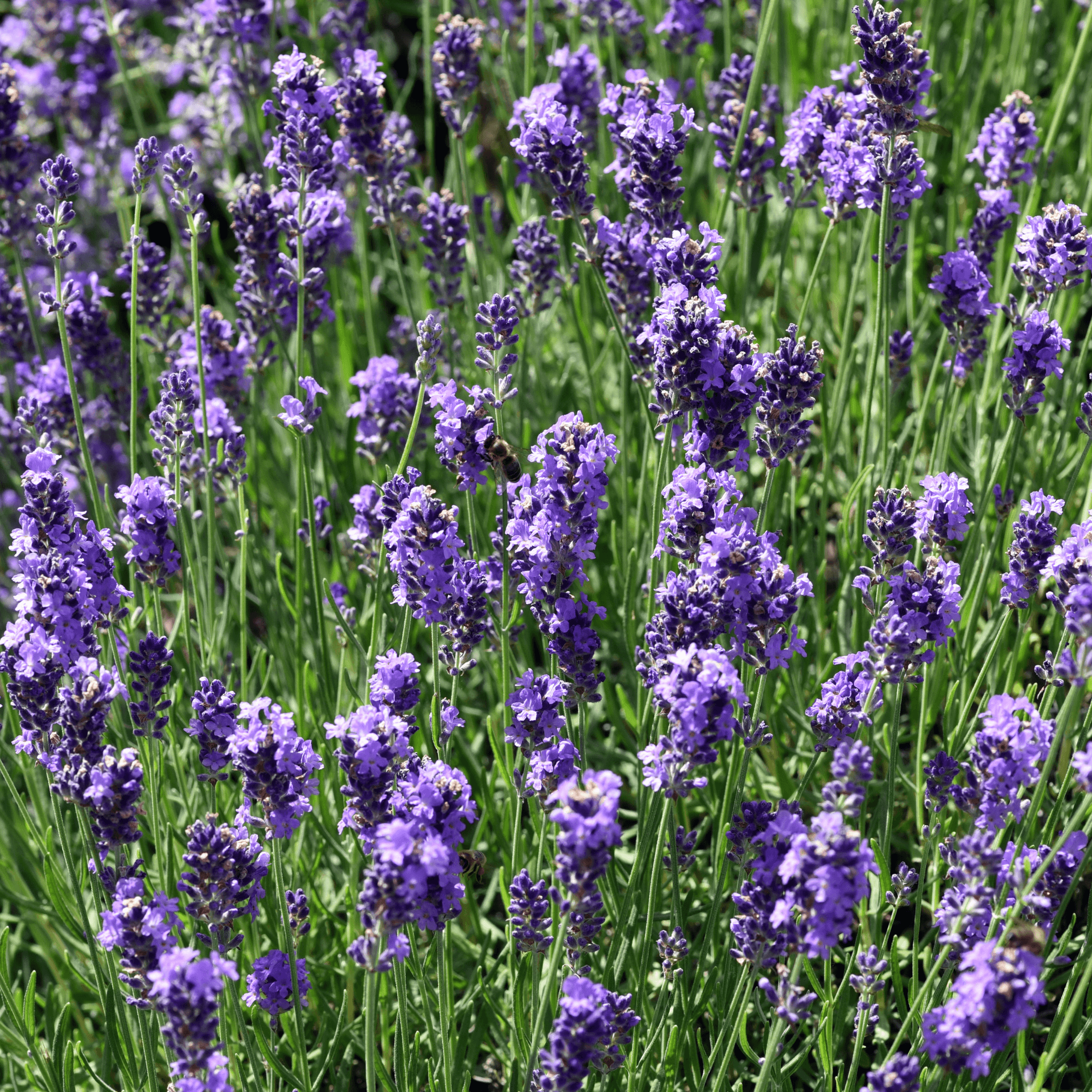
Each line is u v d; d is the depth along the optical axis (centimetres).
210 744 125
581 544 125
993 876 127
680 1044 128
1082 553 125
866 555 136
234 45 146
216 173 160
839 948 129
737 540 124
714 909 128
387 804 123
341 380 148
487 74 163
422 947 127
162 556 129
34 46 171
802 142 136
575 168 131
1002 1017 121
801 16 160
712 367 126
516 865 128
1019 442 139
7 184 140
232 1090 121
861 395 143
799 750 136
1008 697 123
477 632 126
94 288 140
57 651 125
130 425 134
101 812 123
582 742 127
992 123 135
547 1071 121
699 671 121
